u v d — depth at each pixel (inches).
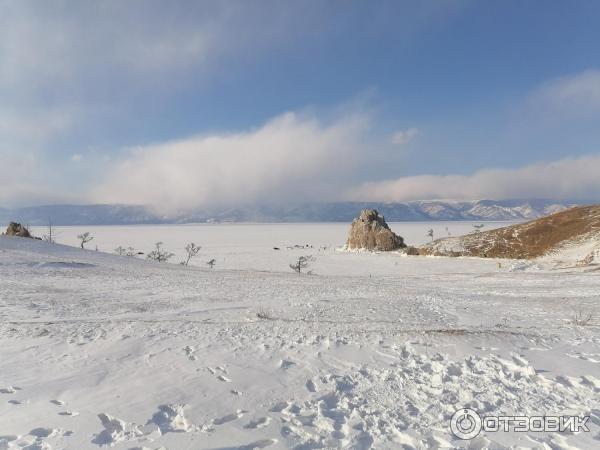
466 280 1391.5
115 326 456.8
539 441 209.3
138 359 341.7
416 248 3922.2
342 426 230.8
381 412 247.6
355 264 3548.2
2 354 354.3
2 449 205.2
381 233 5088.6
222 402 260.2
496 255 2974.9
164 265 1825.8
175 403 259.4
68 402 260.8
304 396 272.1
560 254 2513.5
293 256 4665.4
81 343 386.6
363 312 617.3
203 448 205.9
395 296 844.6
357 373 313.4
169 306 677.9
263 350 366.3
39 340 395.9
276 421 236.1
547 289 1007.0
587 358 339.9
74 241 7155.5
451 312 635.5
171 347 374.3
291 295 852.6
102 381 294.4
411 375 309.0
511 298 818.8
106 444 211.0
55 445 208.5
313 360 340.5
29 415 241.0
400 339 396.2
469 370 315.6
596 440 208.8
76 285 948.0
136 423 233.0
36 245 1804.9
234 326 462.3
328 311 625.6
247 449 206.5
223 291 917.8
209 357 346.0
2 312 569.0
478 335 404.2
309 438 217.6
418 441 211.9
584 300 776.9
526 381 293.1
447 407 252.8
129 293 845.8
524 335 412.5
